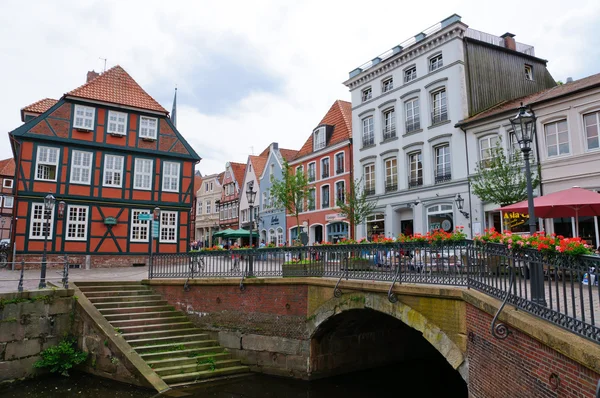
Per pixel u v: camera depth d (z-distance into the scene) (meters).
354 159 29.66
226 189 51.53
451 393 12.45
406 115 26.28
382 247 10.84
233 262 15.05
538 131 19.08
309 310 13.02
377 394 12.27
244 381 12.97
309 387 12.63
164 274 16.80
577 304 7.38
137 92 28.86
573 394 4.87
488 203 21.05
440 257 9.34
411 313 9.59
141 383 11.98
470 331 8.04
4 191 52.91
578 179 17.62
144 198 27.77
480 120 21.53
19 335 12.66
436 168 24.22
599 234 16.88
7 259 25.91
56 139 25.52
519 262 6.62
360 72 29.69
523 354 6.08
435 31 24.33
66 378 12.77
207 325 15.01
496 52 25.17
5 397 11.21
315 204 34.06
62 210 22.50
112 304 14.97
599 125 17.20
